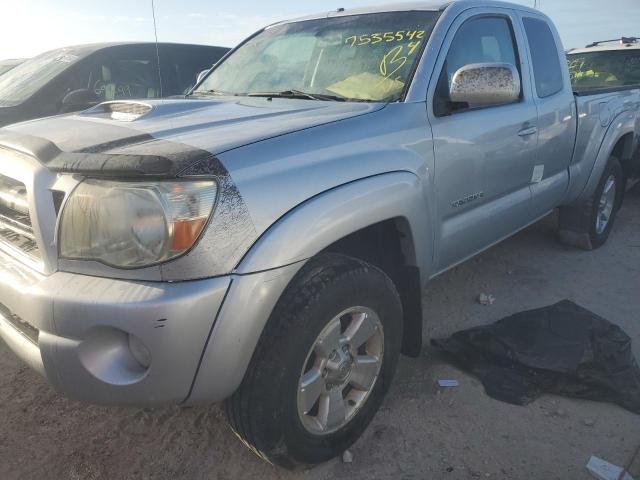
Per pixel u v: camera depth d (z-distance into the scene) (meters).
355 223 2.14
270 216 1.88
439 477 2.25
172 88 5.96
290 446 2.10
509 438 2.46
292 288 2.00
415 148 2.58
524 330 2.92
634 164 5.46
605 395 2.67
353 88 2.91
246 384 1.96
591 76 7.01
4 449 2.40
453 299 3.86
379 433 2.50
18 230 2.10
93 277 1.81
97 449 2.41
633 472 2.25
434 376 2.91
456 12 3.07
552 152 3.83
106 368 1.80
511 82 2.63
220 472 2.29
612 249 4.89
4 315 2.13
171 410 2.67
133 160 1.74
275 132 2.13
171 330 1.71
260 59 3.51
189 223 1.74
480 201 3.16
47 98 4.94
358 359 2.33
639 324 3.48
